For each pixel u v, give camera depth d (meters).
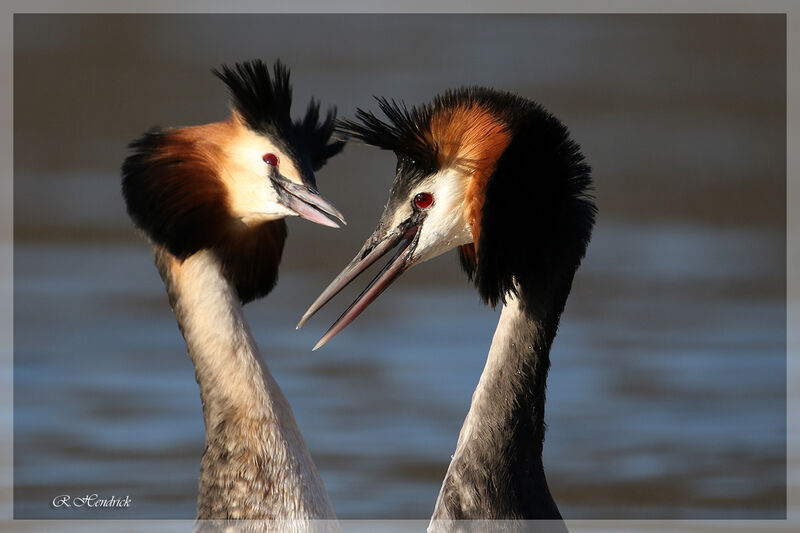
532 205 9.39
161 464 14.25
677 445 14.94
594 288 19.73
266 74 10.82
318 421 15.35
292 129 10.97
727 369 16.94
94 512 13.16
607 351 17.75
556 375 17.02
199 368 10.56
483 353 17.55
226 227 10.62
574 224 9.45
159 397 16.19
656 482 14.05
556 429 15.38
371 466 14.20
